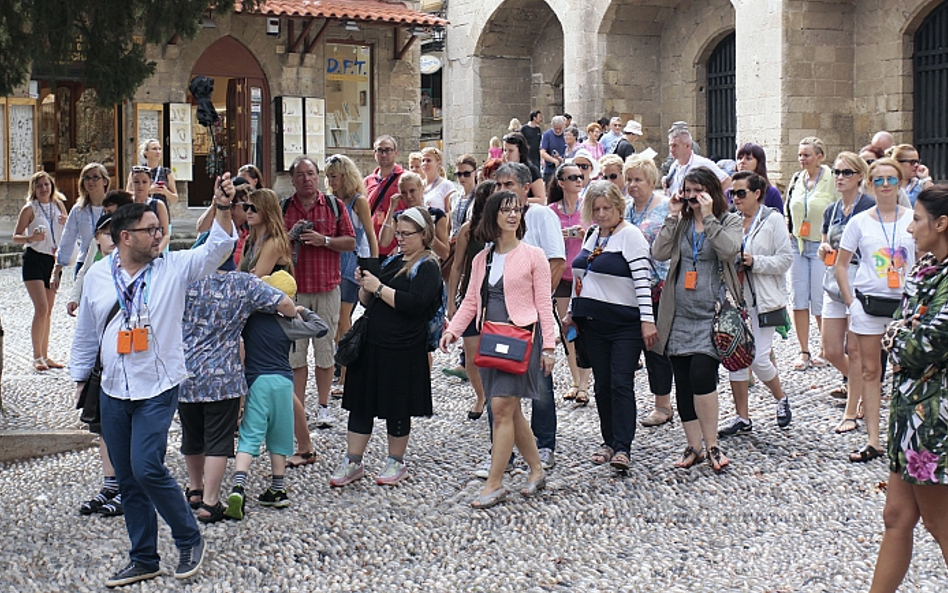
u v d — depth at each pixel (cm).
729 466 796
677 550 648
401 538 670
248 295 689
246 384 702
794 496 736
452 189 1204
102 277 595
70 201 2475
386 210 1117
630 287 784
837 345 925
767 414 937
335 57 2633
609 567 623
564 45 3167
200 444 712
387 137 1129
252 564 628
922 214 501
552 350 716
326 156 2614
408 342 766
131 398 580
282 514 712
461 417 966
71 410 998
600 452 827
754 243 875
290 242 896
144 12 951
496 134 3403
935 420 489
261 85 2527
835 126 2508
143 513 601
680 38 2973
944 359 489
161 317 587
